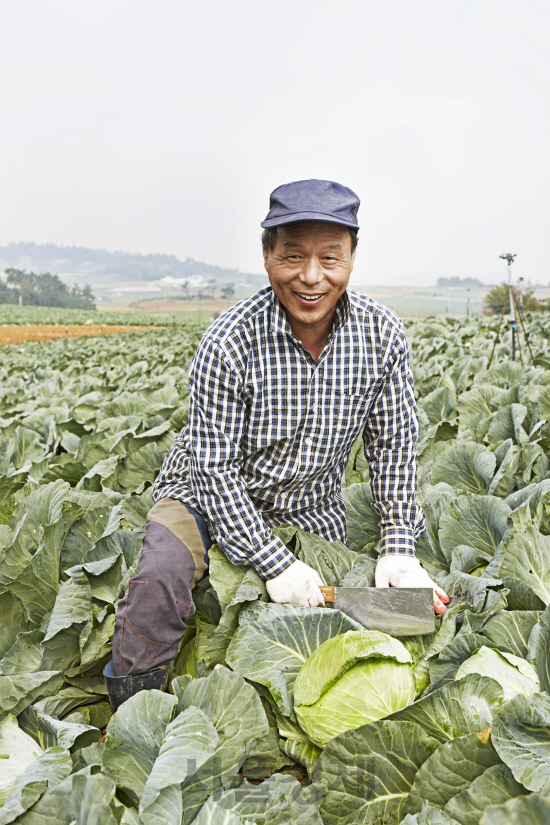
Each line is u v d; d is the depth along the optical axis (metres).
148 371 12.53
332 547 2.93
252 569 2.68
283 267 2.40
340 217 2.29
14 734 2.33
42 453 5.84
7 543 3.66
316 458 2.83
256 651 2.44
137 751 2.09
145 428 5.80
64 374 14.02
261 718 2.17
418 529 3.07
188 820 2.00
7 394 10.16
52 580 3.19
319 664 2.30
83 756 2.12
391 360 2.79
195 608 2.88
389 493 2.94
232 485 2.65
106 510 3.47
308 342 2.67
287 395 2.67
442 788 1.92
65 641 2.79
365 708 2.21
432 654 2.37
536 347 10.95
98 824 1.70
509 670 2.24
